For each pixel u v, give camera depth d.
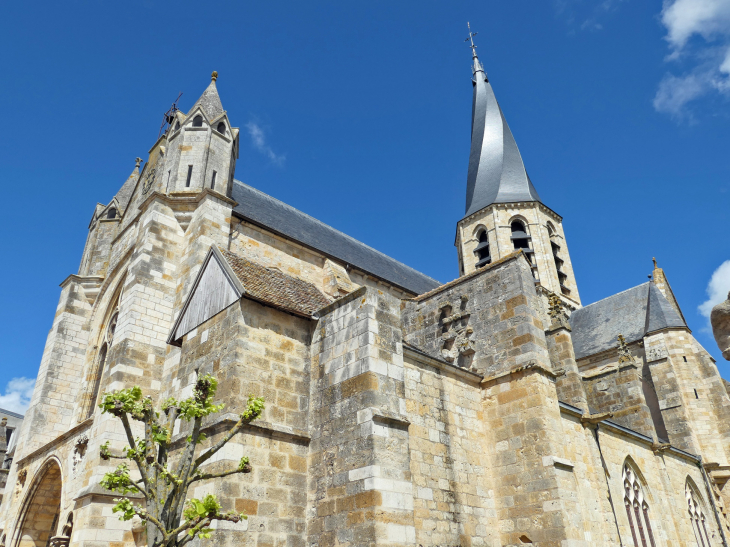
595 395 25.86
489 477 15.77
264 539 11.27
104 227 29.56
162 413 18.02
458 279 19.59
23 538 22.50
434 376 15.68
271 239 24.69
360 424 11.93
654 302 34.59
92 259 28.70
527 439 15.48
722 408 29.41
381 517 10.88
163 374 19.44
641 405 24.22
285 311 13.86
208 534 9.32
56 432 24.52
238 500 11.12
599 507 16.92
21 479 23.62
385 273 33.56
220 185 23.94
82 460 19.11
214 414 12.26
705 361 30.81
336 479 11.91
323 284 25.80
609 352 34.69
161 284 21.02
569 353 21.80
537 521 14.47
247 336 12.99
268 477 11.85
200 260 20.80
